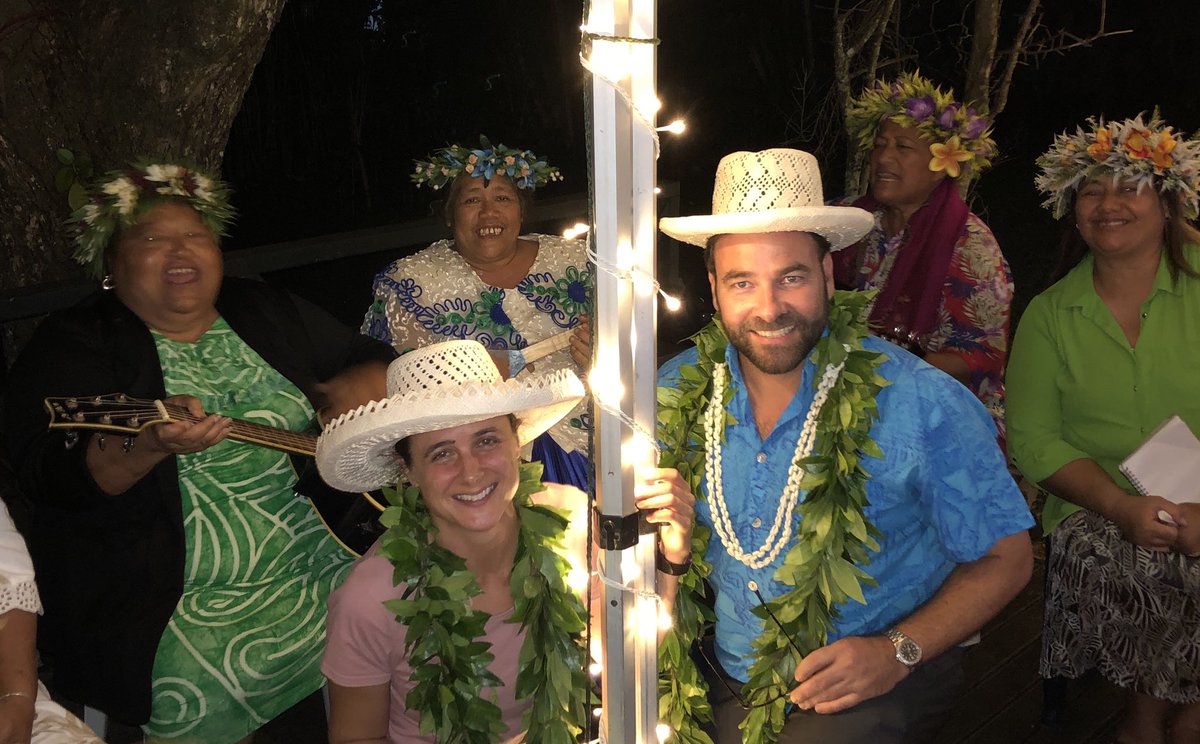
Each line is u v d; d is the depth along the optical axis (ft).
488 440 7.02
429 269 12.14
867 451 7.48
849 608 7.80
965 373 12.35
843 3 28.07
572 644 7.22
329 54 37.40
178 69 13.00
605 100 5.11
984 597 7.45
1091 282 10.25
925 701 7.82
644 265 5.43
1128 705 10.68
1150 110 34.47
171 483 9.05
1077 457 10.23
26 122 12.71
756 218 7.10
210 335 9.77
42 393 9.00
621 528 5.63
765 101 31.81
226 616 9.22
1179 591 9.80
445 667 7.00
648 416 5.64
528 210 12.17
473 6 36.88
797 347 7.40
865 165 19.03
